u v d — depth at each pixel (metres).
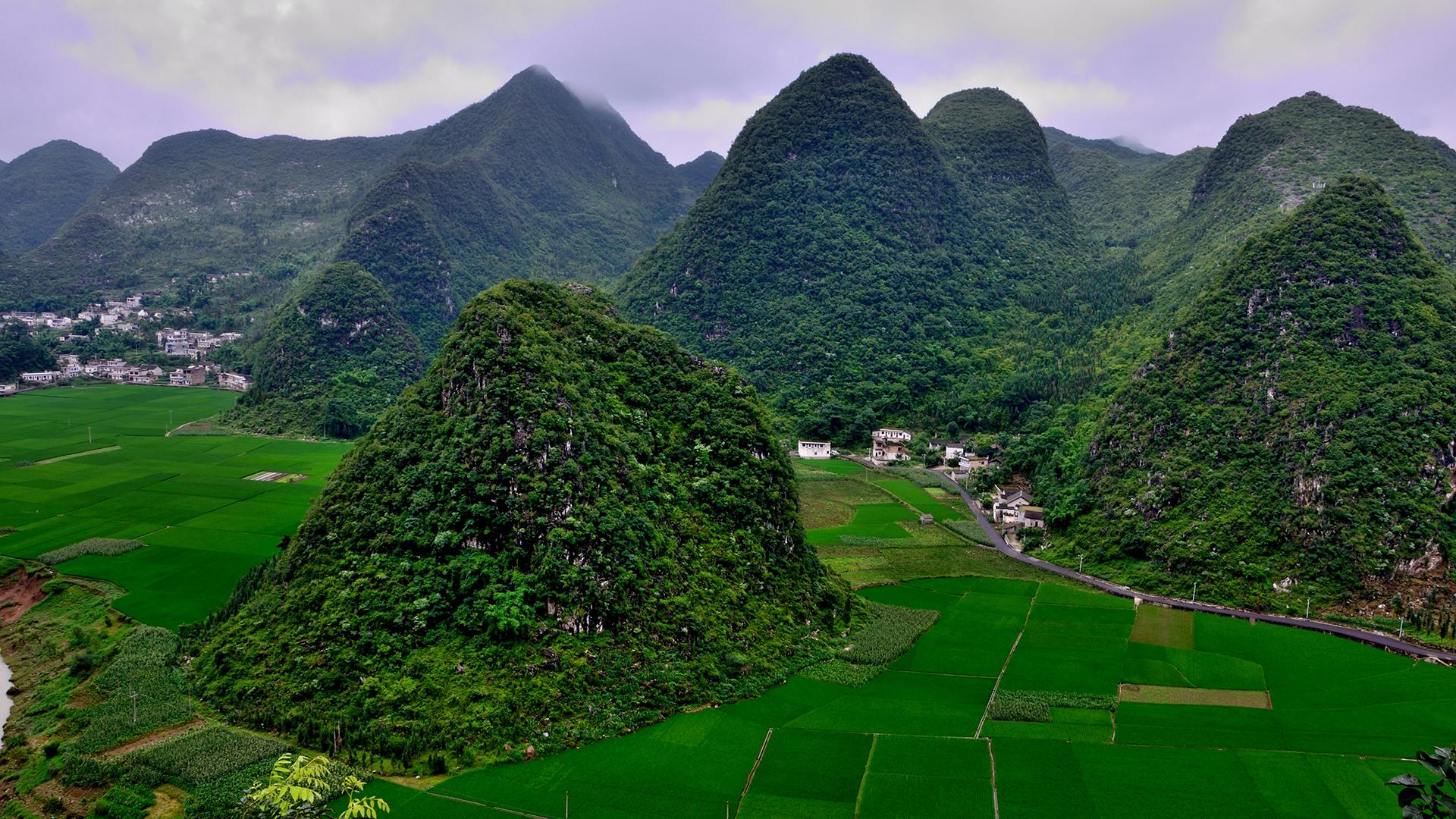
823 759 80.00
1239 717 90.19
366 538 97.50
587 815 70.19
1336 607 119.06
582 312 125.94
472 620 88.38
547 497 94.06
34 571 120.62
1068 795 74.88
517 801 71.75
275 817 33.06
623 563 94.81
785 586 111.06
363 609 89.88
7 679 97.12
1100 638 111.38
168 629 101.94
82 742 79.31
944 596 127.00
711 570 104.00
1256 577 125.88
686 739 82.44
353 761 75.81
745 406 125.88
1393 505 123.56
